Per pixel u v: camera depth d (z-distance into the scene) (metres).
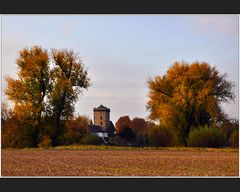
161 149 83.75
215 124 96.25
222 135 89.50
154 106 102.00
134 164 53.50
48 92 90.19
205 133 89.00
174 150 81.44
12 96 88.69
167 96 101.94
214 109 96.00
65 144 90.69
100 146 86.06
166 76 101.62
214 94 98.50
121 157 63.56
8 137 88.06
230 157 64.25
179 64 101.00
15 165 52.09
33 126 88.75
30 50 89.75
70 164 53.28
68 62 90.69
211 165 52.69
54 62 90.56
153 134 92.56
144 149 83.81
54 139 90.12
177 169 48.69
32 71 88.88
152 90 102.00
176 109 96.81
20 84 88.75
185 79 98.31
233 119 95.75
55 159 60.00
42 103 89.19
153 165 52.50
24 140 88.94
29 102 88.69
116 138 116.31
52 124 89.75
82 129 96.19
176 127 96.44
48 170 47.34
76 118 91.62
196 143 89.44
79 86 91.56
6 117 88.44
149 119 101.88
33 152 74.56
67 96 90.38
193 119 96.81
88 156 65.38
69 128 90.88
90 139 97.31
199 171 47.09
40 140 89.25
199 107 96.44
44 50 90.12
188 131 96.25
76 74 91.19
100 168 49.19
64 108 90.38
